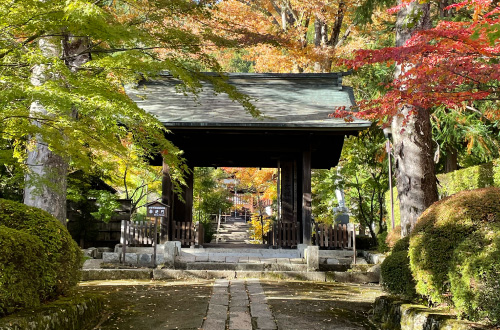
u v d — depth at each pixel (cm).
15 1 437
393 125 873
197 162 1300
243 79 1209
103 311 567
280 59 1769
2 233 398
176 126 958
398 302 514
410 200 821
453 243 434
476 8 402
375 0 1385
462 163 1802
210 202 1994
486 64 464
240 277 885
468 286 385
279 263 945
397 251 589
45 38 618
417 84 490
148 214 950
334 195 1706
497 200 442
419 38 468
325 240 1052
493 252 374
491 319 363
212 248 1062
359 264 968
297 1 1605
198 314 551
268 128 966
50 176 575
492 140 1380
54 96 409
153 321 519
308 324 518
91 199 1373
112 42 625
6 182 1111
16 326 356
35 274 432
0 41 480
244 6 1739
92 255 1073
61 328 424
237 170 2088
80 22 430
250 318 528
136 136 556
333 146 1166
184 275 876
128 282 829
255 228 1972
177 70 524
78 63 695
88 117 502
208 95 1134
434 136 1484
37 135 637
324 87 1196
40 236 457
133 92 1112
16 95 420
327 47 1612
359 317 566
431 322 418
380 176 1573
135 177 1572
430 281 448
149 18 648
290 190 1226
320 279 880
